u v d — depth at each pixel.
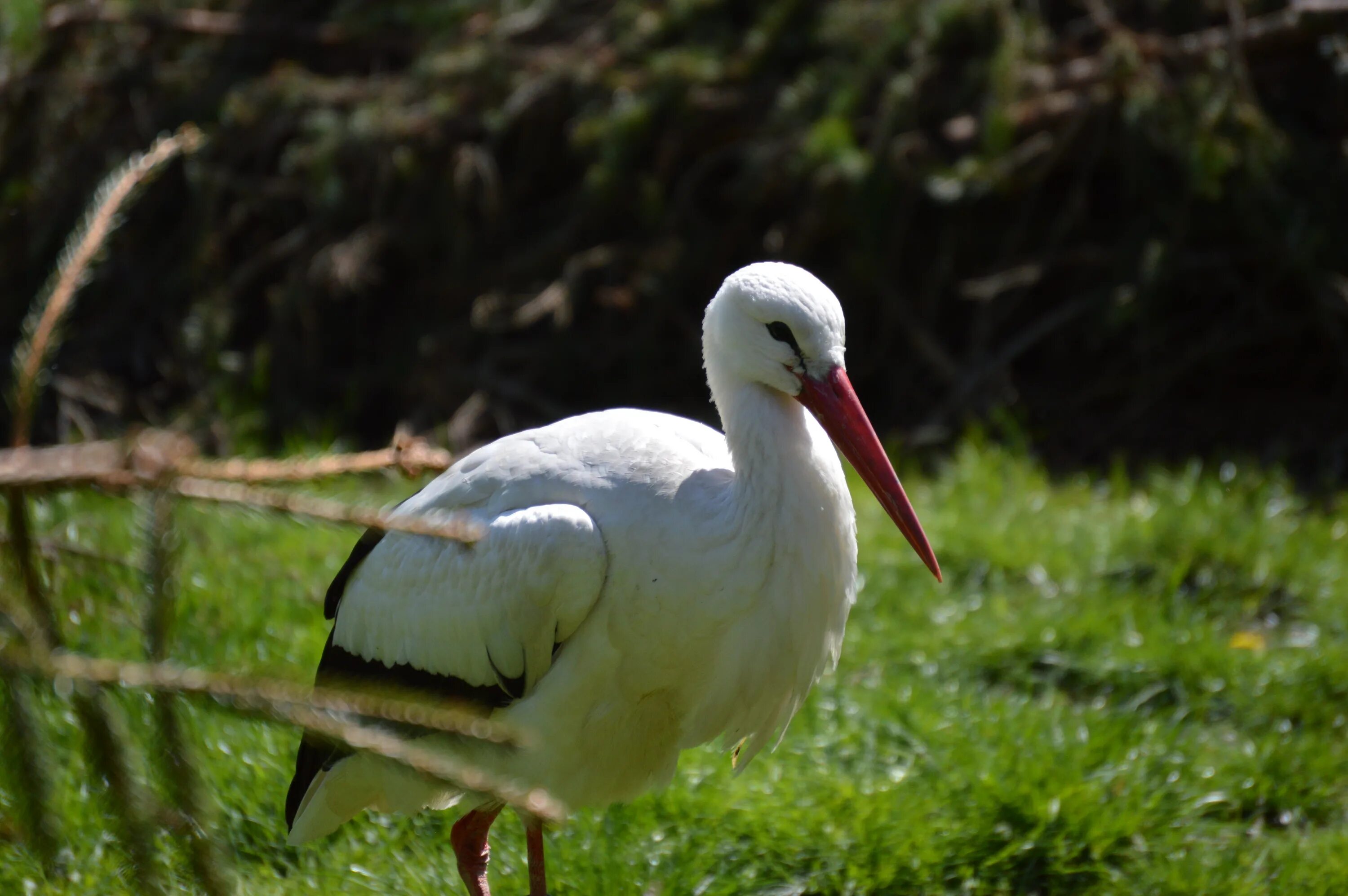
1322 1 12.96
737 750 7.20
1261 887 6.57
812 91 13.72
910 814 6.95
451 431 13.80
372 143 14.34
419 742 6.12
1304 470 12.65
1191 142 12.30
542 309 13.60
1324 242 12.56
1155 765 7.45
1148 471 12.66
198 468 2.97
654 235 14.23
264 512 2.99
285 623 8.92
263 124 14.97
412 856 7.13
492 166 14.25
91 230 3.63
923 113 13.66
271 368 14.52
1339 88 12.95
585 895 6.65
